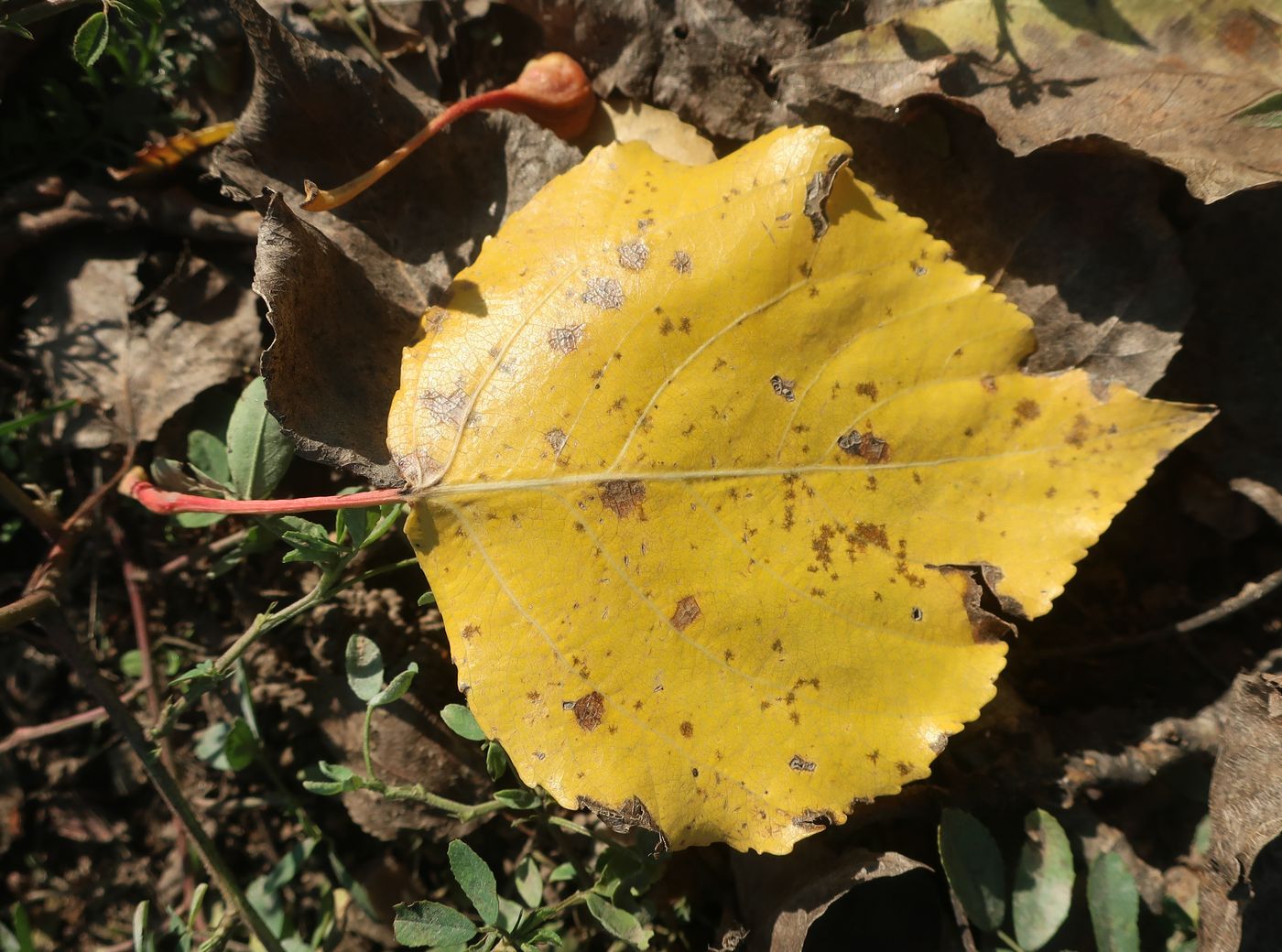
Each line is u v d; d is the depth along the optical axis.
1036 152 0.13
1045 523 0.12
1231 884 0.12
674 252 0.12
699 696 0.11
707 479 0.12
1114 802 0.14
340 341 0.12
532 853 0.14
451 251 0.13
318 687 0.14
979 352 0.12
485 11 0.14
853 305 0.12
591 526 0.11
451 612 0.11
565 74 0.14
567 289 0.12
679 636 0.11
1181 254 0.14
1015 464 0.12
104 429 0.14
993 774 0.13
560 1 0.14
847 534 0.12
